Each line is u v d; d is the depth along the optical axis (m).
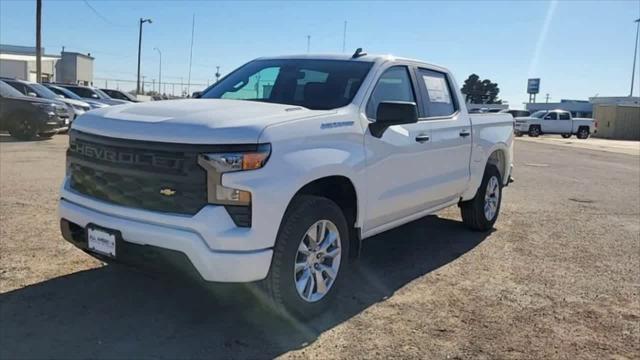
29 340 3.67
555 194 10.93
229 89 5.36
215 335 3.87
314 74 5.08
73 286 4.58
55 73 55.56
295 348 3.74
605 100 70.75
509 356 3.77
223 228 3.53
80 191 4.16
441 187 5.82
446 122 5.86
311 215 3.97
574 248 6.61
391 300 4.69
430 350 3.80
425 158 5.43
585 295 5.01
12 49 56.19
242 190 3.55
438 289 5.00
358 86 4.79
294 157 3.82
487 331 4.15
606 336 4.16
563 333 4.18
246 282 3.62
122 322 3.99
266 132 3.67
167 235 3.56
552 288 5.16
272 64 5.49
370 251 6.19
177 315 4.14
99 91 24.70
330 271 4.29
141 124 3.77
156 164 3.65
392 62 5.27
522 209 9.04
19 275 4.77
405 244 6.52
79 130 4.12
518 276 5.46
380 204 4.80
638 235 7.44
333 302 4.42
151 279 4.79
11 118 16.41
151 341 3.74
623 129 50.78
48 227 6.22
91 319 4.02
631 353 3.89
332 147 4.17
